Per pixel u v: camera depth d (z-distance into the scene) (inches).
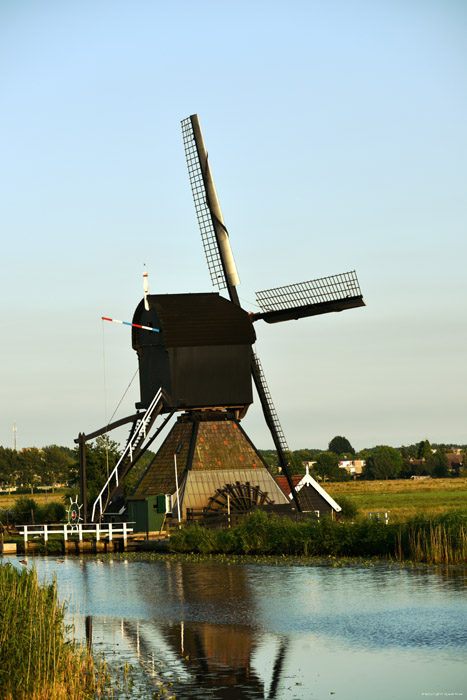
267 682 1033.5
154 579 1801.2
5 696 948.0
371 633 1244.5
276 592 1585.9
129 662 1127.6
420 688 996.6
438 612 1355.8
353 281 2679.6
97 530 2375.7
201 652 1172.5
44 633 1014.4
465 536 1866.4
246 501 2516.0
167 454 2628.0
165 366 2578.7
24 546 2399.1
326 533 2073.1
